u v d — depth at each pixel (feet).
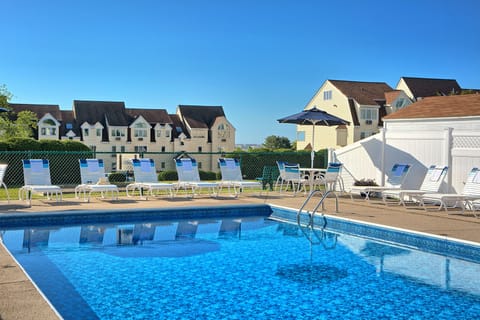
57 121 202.28
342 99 176.35
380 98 179.73
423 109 53.83
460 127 46.80
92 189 40.68
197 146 226.38
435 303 18.43
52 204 39.09
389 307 17.93
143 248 27.81
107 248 27.58
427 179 42.37
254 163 96.63
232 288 20.13
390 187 45.06
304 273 22.72
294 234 32.86
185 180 48.52
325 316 16.88
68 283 20.51
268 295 19.24
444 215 35.45
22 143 85.20
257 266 23.95
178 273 22.45
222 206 39.34
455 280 21.61
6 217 32.01
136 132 215.10
